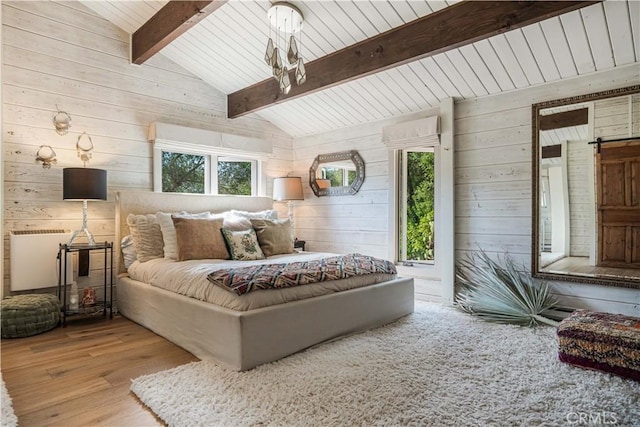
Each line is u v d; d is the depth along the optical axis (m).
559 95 3.07
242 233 3.51
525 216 3.24
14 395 1.84
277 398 1.74
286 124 4.96
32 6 3.16
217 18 3.19
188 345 2.45
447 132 3.62
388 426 1.53
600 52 2.69
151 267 3.09
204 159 4.34
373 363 2.14
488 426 1.52
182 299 2.53
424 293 3.88
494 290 3.15
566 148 3.03
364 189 4.43
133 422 1.60
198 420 1.56
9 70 3.04
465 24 2.51
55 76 3.27
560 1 2.13
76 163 3.38
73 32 3.37
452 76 3.32
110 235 3.60
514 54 2.91
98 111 3.52
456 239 3.65
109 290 3.62
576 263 2.97
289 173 5.22
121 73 3.66
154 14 3.32
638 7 2.29
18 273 2.99
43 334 2.82
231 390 1.82
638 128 2.72
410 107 3.93
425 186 4.15
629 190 2.76
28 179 3.12
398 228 4.17
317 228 4.94
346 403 1.70
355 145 4.53
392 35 2.90
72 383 1.98
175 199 3.85
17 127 3.07
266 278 2.30
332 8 2.79
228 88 4.36
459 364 2.14
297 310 2.32
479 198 3.52
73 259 3.36
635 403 1.71
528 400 1.73
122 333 2.86
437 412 1.62
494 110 3.42
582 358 2.09
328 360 2.19
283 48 3.37
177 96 4.07
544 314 3.06
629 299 2.77
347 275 2.73
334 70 3.29
